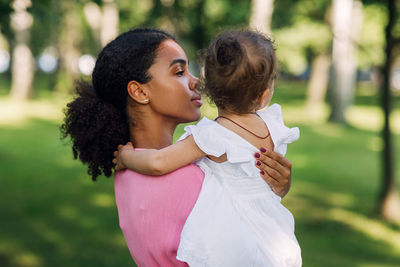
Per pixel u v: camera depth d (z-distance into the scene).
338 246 7.21
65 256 6.01
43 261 5.84
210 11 11.78
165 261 1.35
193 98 1.50
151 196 1.36
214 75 1.38
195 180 1.37
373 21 17.17
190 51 11.17
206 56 1.41
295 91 38.78
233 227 1.29
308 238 7.56
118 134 1.55
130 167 1.44
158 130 1.52
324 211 9.02
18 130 16.28
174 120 1.53
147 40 1.48
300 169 12.48
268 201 1.39
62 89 26.45
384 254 6.98
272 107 1.50
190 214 1.31
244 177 1.37
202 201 1.32
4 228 7.05
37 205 8.31
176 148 1.38
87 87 1.65
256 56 1.34
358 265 6.39
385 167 9.06
